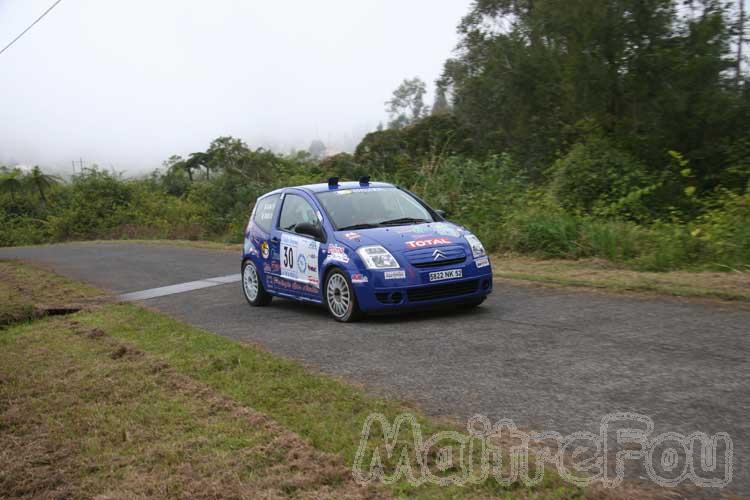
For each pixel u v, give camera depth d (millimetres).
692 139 17531
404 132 27422
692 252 11359
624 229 12789
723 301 7930
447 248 8289
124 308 10797
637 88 17922
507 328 7461
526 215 14242
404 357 6633
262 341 7840
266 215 10367
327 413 5121
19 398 6336
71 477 4500
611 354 6164
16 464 4773
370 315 8820
